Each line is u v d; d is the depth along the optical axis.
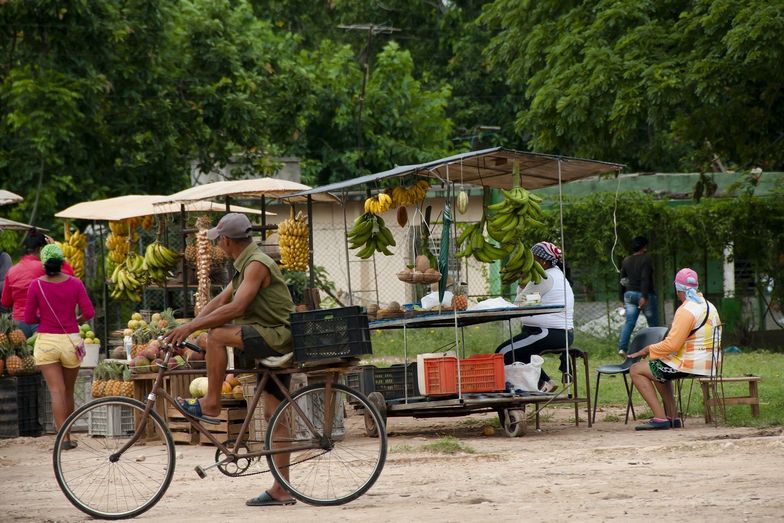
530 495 9.14
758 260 28.83
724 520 7.51
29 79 25.94
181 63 30.55
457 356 14.00
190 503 9.59
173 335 8.97
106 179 29.05
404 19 49.66
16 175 26.84
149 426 9.44
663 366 13.97
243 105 29.95
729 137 25.05
